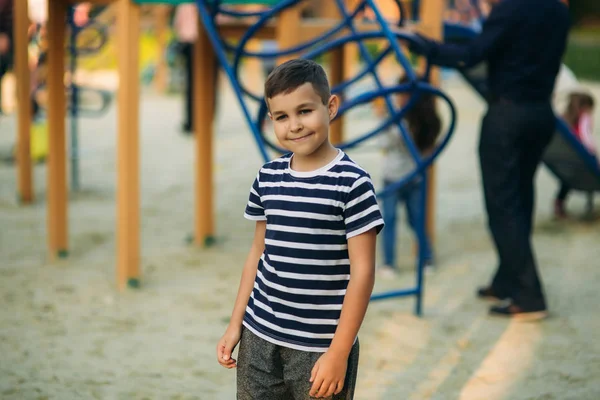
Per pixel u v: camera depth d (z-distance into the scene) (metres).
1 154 7.86
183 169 7.50
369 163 7.86
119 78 3.95
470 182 7.04
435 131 4.40
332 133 5.09
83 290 4.07
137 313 3.75
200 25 4.76
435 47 3.43
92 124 10.15
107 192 6.48
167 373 3.07
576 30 26.16
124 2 3.90
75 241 4.97
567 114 5.73
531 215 3.83
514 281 3.71
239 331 1.99
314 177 1.83
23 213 5.69
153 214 5.80
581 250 4.93
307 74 1.80
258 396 1.92
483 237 5.28
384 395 2.89
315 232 1.82
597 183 5.50
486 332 3.55
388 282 4.32
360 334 3.51
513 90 3.55
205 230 5.01
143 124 10.46
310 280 1.83
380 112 5.48
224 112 11.81
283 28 4.08
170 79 14.98
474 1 5.90
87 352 3.26
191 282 4.26
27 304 3.83
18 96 5.86
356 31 4.30
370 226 1.79
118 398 2.83
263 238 2.02
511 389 2.95
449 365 3.18
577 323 3.67
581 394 2.90
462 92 14.77
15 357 3.18
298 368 1.86
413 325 3.63
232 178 7.08
